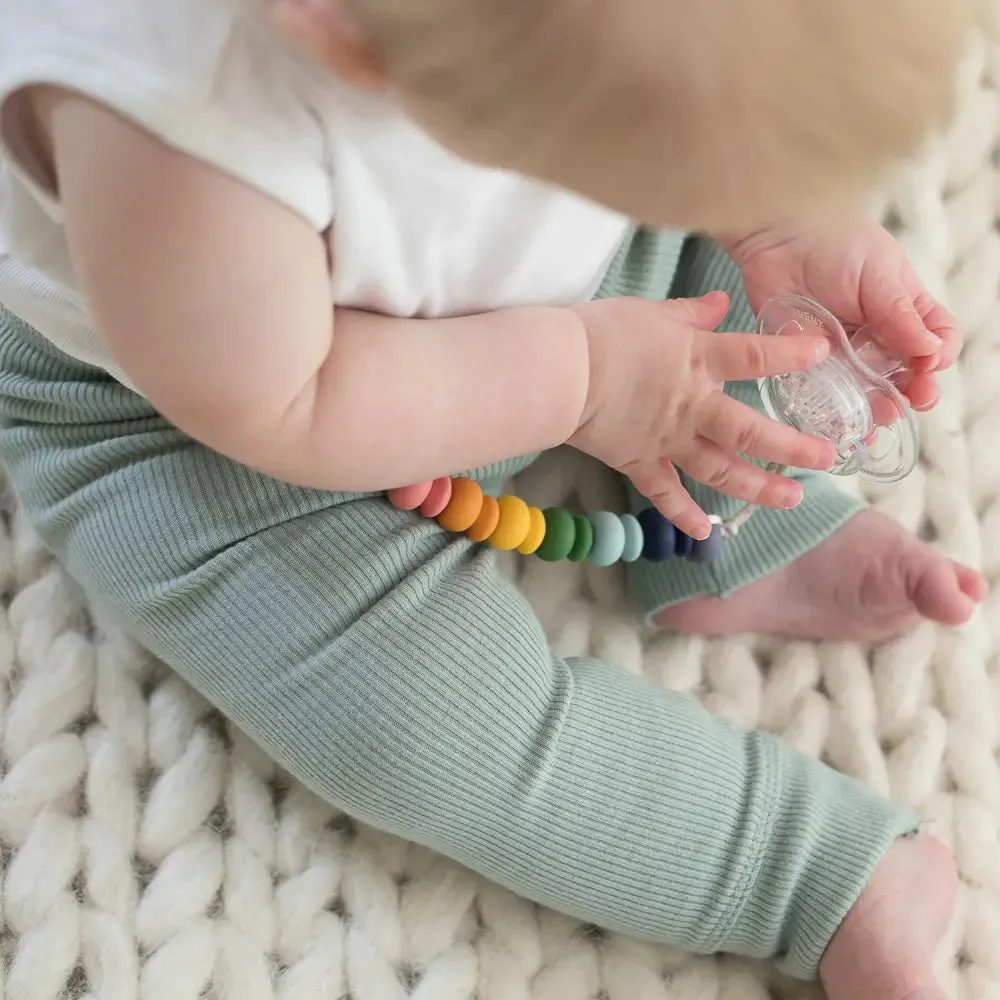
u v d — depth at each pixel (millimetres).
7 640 745
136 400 674
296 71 478
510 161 396
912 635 812
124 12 465
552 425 615
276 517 645
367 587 636
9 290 651
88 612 761
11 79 470
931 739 784
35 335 708
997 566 848
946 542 849
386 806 634
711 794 664
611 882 652
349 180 510
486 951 697
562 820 640
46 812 690
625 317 621
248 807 713
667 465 669
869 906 658
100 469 685
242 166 472
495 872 661
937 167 916
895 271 707
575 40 351
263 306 494
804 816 669
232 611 642
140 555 657
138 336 493
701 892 661
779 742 714
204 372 500
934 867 688
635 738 664
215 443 541
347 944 684
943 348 695
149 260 476
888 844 675
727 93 353
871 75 355
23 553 772
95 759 708
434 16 366
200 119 462
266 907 686
